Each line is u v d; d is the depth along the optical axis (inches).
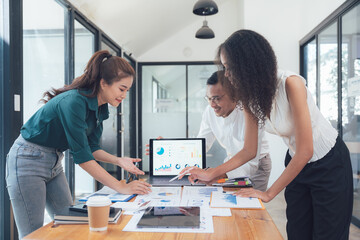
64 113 58.3
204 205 53.7
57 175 70.9
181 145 84.0
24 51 124.5
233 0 287.9
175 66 295.9
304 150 54.9
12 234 96.9
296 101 54.9
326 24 178.9
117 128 238.7
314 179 60.2
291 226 66.6
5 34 98.5
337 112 163.2
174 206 51.7
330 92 173.9
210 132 97.1
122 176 245.3
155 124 298.7
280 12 235.0
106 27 198.4
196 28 291.9
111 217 44.8
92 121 65.3
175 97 296.8
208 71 293.9
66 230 42.8
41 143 63.7
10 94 98.4
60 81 145.4
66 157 146.9
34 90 130.4
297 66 233.1
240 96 57.6
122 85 62.4
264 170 93.3
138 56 294.0
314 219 61.6
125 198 58.1
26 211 62.9
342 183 58.9
